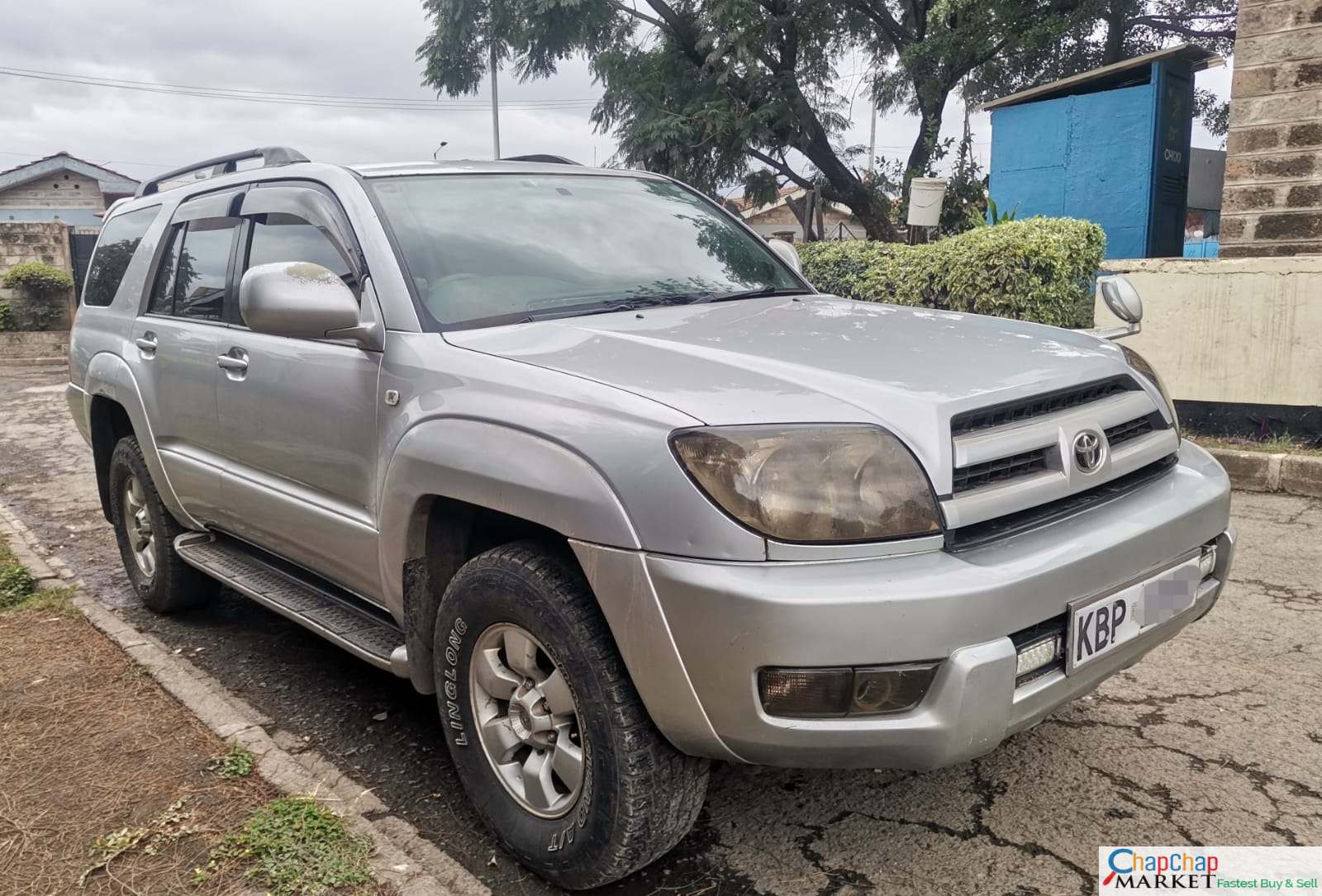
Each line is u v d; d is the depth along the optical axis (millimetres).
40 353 16750
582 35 15062
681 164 14281
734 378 2232
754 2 14938
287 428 3127
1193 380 6809
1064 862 2441
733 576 1948
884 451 2020
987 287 7453
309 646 4086
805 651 1905
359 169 3230
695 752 2125
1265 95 7504
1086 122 10703
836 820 2664
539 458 2229
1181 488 2553
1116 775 2838
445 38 16094
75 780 2799
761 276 3521
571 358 2430
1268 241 7633
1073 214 10922
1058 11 15820
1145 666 3557
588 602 2217
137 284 4305
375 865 2363
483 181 3324
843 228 22891
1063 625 2150
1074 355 2600
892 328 2799
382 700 3535
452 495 2426
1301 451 6246
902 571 1962
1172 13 20703
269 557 3754
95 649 3797
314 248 3189
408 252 2881
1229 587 4320
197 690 3357
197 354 3641
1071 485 2270
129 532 4492
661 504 2021
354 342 2885
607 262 3191
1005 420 2240
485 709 2527
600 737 2176
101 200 35188
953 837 2561
